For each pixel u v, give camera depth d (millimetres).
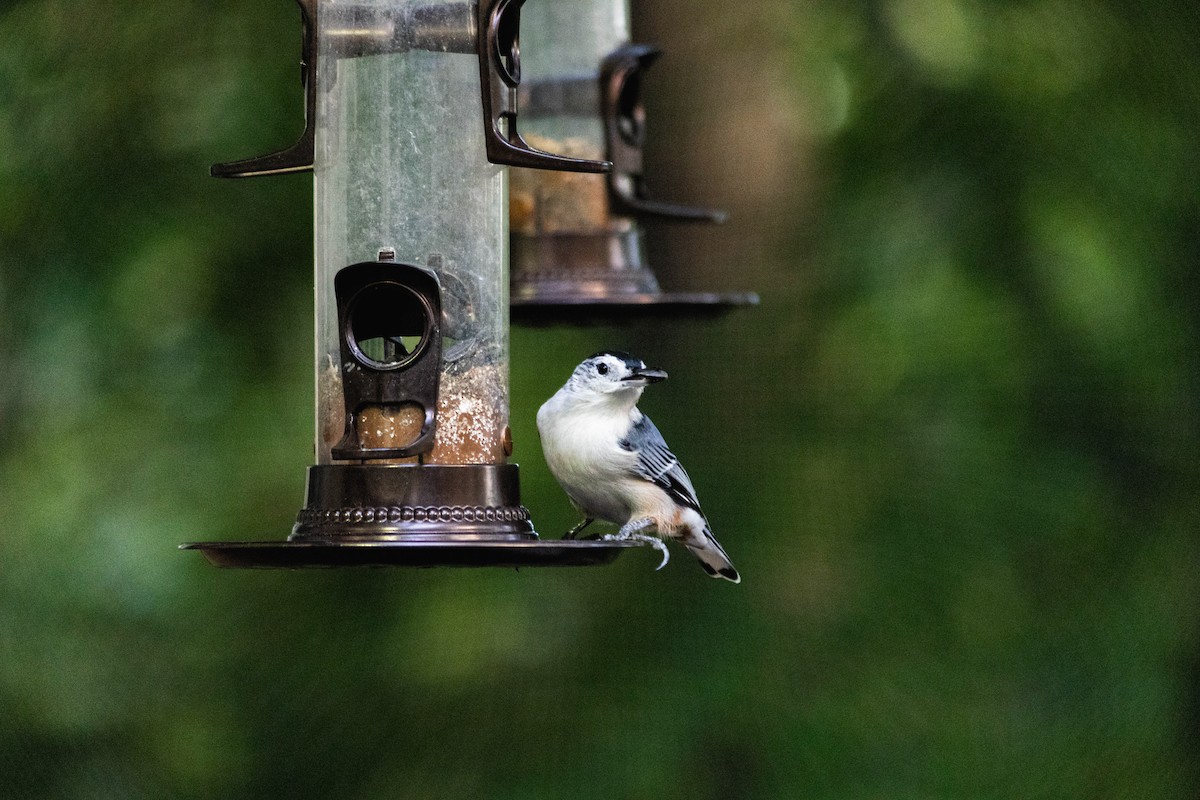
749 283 14141
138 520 12602
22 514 12602
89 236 12844
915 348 13586
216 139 12859
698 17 14586
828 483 13555
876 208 13836
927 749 12898
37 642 12547
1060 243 13508
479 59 8156
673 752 12797
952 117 13766
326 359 8250
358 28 8289
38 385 12734
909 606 13281
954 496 13438
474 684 12906
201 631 12750
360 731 12766
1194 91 13836
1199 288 13680
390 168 8281
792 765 12773
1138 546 13570
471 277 8250
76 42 13125
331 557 7387
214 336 12820
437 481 7863
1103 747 13102
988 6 13930
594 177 12109
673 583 13344
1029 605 13344
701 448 13727
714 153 14453
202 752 12602
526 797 12578
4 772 12398
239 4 13109
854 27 14062
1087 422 13508
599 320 12250
